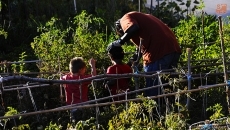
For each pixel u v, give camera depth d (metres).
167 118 4.57
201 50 6.70
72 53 6.50
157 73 5.14
